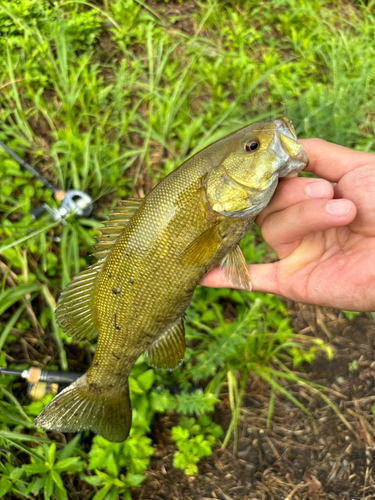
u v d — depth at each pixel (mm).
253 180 293
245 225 313
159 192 298
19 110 529
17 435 364
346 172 330
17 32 605
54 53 618
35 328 456
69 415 330
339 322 547
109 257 308
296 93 667
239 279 335
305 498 442
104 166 524
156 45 660
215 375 474
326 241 337
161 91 627
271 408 473
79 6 665
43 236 465
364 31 793
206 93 655
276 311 535
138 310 311
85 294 322
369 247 312
